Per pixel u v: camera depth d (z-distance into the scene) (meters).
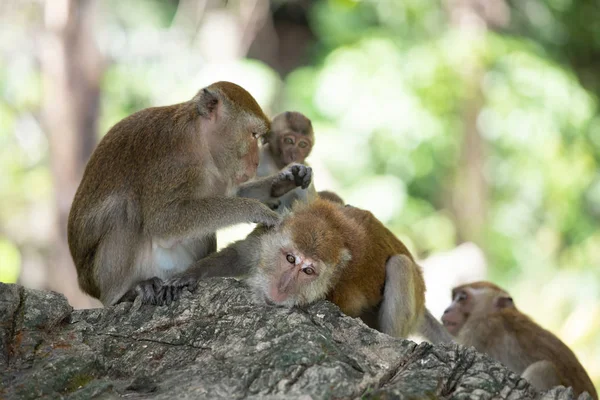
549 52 25.31
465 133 22.00
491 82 22.38
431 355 6.37
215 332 6.63
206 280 7.20
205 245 8.16
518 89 22.38
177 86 23.02
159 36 23.91
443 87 21.80
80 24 19.19
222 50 23.56
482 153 22.22
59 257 19.25
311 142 9.94
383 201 21.20
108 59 22.75
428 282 20.02
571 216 22.69
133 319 6.93
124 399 5.85
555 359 10.09
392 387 5.89
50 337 6.50
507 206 22.94
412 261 7.98
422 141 21.73
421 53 22.09
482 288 10.77
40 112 21.69
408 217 21.70
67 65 19.12
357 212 7.90
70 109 19.16
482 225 22.08
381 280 7.62
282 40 27.34
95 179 7.84
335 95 21.64
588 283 21.03
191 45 23.97
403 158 21.81
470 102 21.95
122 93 22.48
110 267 7.69
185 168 7.68
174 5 25.27
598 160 23.91
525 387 6.25
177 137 7.72
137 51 23.58
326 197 9.70
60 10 19.00
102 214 7.68
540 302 20.58
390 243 7.93
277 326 6.55
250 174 8.01
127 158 7.76
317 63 24.17
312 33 27.28
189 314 6.89
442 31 23.02
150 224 7.64
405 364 6.32
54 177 19.28
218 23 23.75
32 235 21.33
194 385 5.99
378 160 21.83
